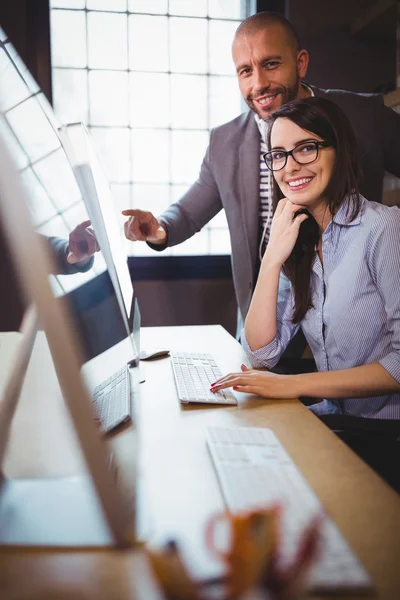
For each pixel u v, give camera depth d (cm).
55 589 52
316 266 143
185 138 311
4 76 66
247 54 213
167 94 306
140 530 61
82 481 72
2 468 75
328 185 136
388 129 224
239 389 114
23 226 48
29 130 71
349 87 293
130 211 195
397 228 129
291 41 214
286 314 155
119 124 304
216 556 44
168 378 133
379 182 224
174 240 237
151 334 191
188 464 81
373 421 117
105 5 292
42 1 273
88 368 76
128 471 77
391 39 292
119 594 50
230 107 313
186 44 303
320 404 147
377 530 63
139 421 101
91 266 92
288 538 56
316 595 51
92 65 296
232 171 233
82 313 77
